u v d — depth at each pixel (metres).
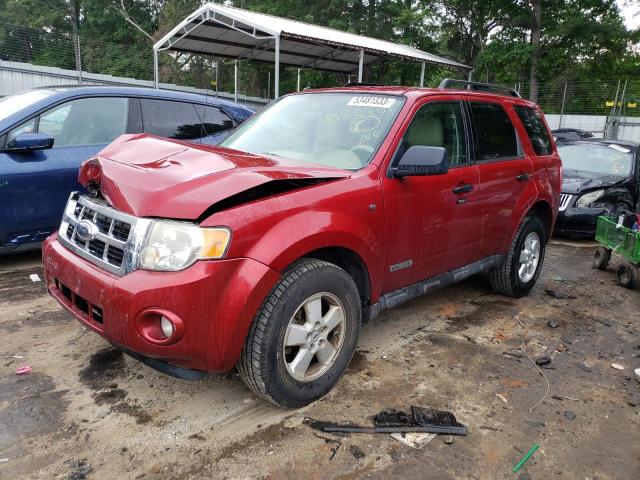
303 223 2.71
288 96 4.29
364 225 3.07
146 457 2.53
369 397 3.12
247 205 2.58
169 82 26.56
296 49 16.30
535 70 23.94
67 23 37.38
